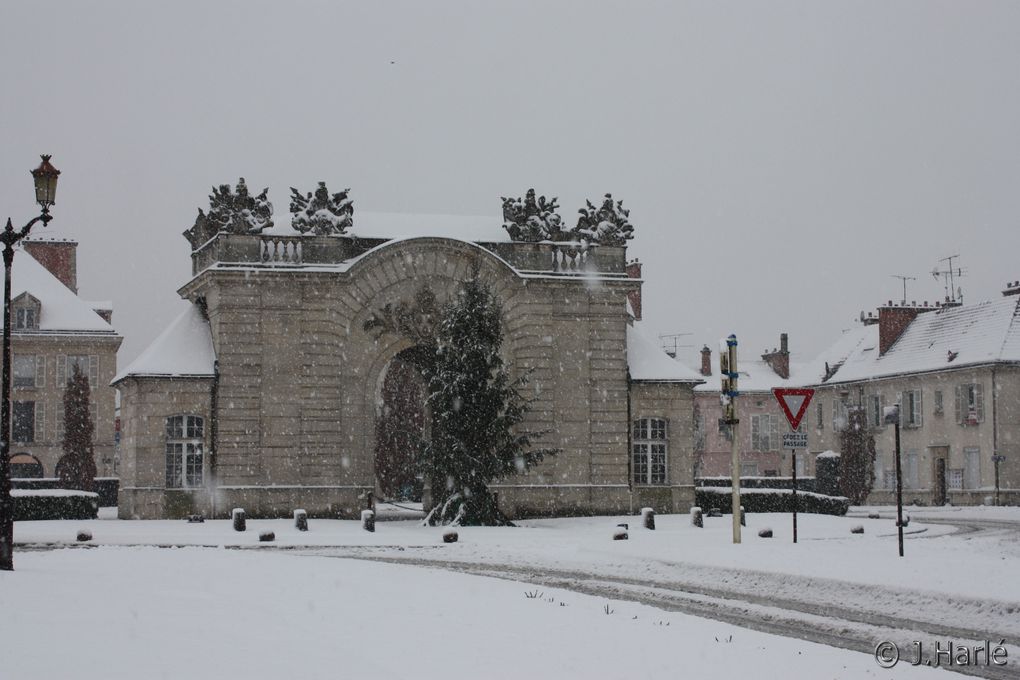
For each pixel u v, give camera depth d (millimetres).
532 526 48562
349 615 18297
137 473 49375
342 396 51031
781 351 108812
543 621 18172
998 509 65562
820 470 73375
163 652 14000
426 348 50375
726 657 15289
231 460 49875
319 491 50375
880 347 86750
